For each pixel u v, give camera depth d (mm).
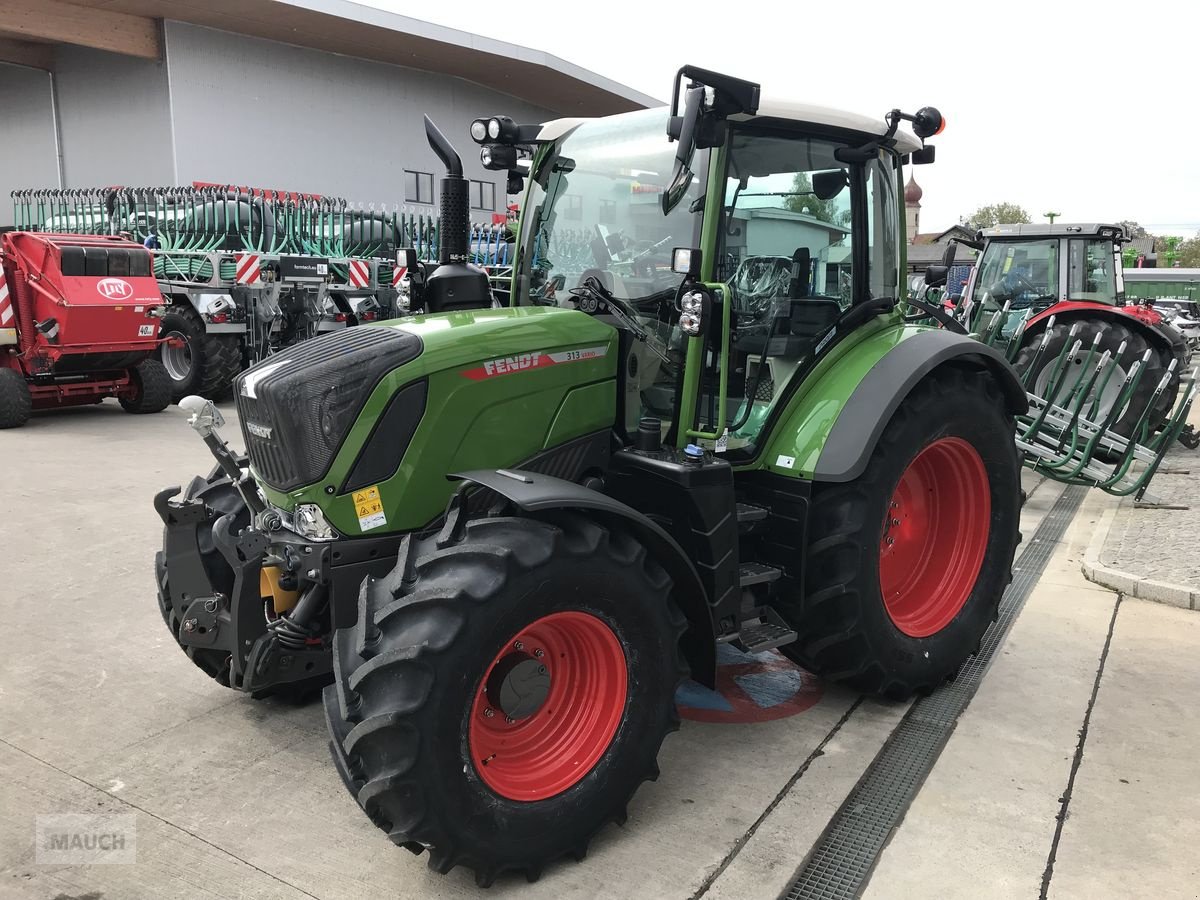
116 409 10016
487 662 2229
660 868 2432
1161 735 3160
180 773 2887
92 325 8477
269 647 2709
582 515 2486
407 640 2166
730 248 3018
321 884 2361
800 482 3078
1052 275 8484
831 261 3359
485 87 22234
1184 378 7180
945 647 3434
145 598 4336
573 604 2354
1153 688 3525
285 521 2674
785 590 3150
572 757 2457
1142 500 6234
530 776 2395
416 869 2428
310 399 2516
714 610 2773
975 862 2469
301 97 18844
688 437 2840
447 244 3365
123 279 8781
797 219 3217
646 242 3043
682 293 2752
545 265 3387
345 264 11445
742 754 3035
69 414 9578
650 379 3043
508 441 2758
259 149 18375
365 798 2162
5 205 20500
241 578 2709
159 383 9539
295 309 10727
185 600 3066
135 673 3588
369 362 2559
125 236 10461
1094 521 5934
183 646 3109
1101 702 3412
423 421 2598
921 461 3602
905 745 3111
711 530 2740
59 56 18641
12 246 8383
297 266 10758
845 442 3041
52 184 19484
